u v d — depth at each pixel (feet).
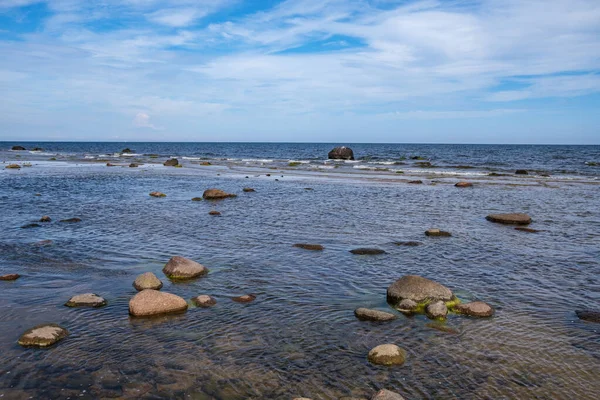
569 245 48.39
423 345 24.76
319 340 25.20
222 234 51.62
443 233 52.60
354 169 164.04
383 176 135.23
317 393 19.94
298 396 19.70
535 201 82.38
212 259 41.04
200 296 30.89
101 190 92.99
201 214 64.95
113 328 26.43
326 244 47.55
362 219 62.44
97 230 52.65
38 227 53.72
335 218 62.95
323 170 158.81
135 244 46.19
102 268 37.91
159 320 27.63
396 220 62.03
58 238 48.26
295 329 26.58
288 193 91.25
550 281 36.19
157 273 36.73
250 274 36.86
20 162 184.85
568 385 20.95
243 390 20.08
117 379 20.84
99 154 281.54
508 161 215.31
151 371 21.58
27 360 22.50
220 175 135.74
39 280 34.78
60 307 29.43
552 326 27.43
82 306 29.55
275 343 24.73
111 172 141.59
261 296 31.96
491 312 29.22
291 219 61.77
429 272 38.17
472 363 22.84
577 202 81.46
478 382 21.09
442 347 24.54
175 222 58.44
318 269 38.50
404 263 40.73
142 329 26.30
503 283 35.58
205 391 19.94
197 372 21.56
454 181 120.78
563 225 59.77
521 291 33.76
